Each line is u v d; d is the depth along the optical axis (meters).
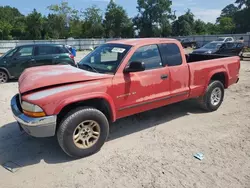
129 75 3.87
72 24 58.69
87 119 3.47
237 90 7.72
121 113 3.90
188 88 4.80
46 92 3.23
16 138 4.22
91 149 3.60
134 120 5.05
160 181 3.00
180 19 63.84
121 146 3.93
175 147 3.86
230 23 69.31
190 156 3.58
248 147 3.85
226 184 2.95
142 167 3.31
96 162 3.45
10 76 9.19
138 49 4.05
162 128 4.63
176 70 4.51
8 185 2.97
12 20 63.31
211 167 3.30
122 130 4.56
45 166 3.37
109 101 3.65
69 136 3.36
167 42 4.51
